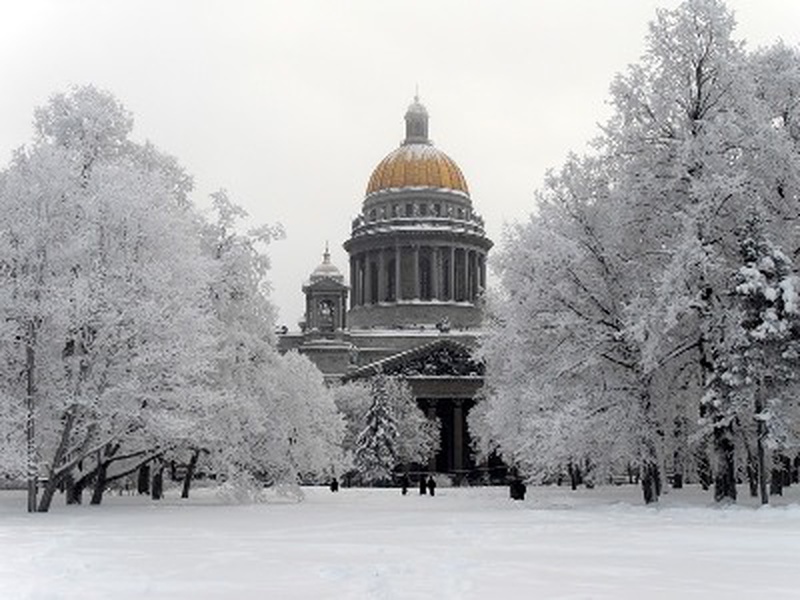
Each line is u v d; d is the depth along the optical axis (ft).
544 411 130.11
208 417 138.92
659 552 65.21
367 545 72.02
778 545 69.82
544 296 132.46
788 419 117.08
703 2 129.80
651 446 127.85
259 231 170.40
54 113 147.74
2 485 273.33
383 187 526.57
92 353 124.16
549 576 52.31
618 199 130.41
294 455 176.45
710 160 123.75
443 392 409.08
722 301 125.18
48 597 44.98
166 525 95.76
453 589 46.96
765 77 135.13
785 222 129.39
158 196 137.59
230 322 165.07
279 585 49.01
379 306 497.46
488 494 235.20
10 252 122.62
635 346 126.52
